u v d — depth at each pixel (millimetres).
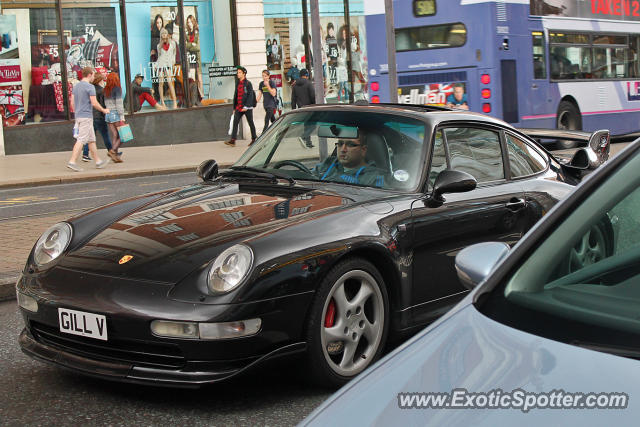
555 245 2562
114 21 23625
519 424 1832
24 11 22062
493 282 2484
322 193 5223
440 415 1929
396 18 16719
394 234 4918
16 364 5309
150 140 24562
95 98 18609
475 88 16094
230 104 26109
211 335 4195
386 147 5523
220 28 25781
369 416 2000
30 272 4871
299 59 27422
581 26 18406
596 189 2711
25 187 16516
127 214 5234
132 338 4324
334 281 4574
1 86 21766
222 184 5617
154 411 4469
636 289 2354
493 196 5617
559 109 17766
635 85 20109
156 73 24562
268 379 4887
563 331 2164
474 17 16047
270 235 4492
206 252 4488
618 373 1937
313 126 5887
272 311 4320
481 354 2125
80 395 4723
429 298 5199
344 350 4723
